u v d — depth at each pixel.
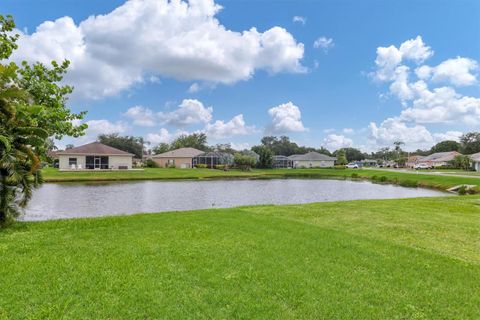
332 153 101.75
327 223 7.83
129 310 3.15
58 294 3.46
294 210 9.86
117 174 35.47
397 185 32.72
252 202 18.09
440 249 5.62
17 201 7.64
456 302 3.49
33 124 7.84
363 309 3.28
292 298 3.49
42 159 8.73
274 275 4.12
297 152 101.19
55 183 26.94
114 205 16.00
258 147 64.19
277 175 45.94
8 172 7.09
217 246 5.41
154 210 14.69
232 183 31.11
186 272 4.18
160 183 29.34
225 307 3.26
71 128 10.60
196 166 55.47
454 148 97.94
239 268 4.35
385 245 5.66
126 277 3.95
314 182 35.09
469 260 5.02
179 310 3.17
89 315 3.05
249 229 6.78
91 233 6.42
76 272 4.10
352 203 11.85
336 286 3.82
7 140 6.79
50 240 5.82
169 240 5.80
